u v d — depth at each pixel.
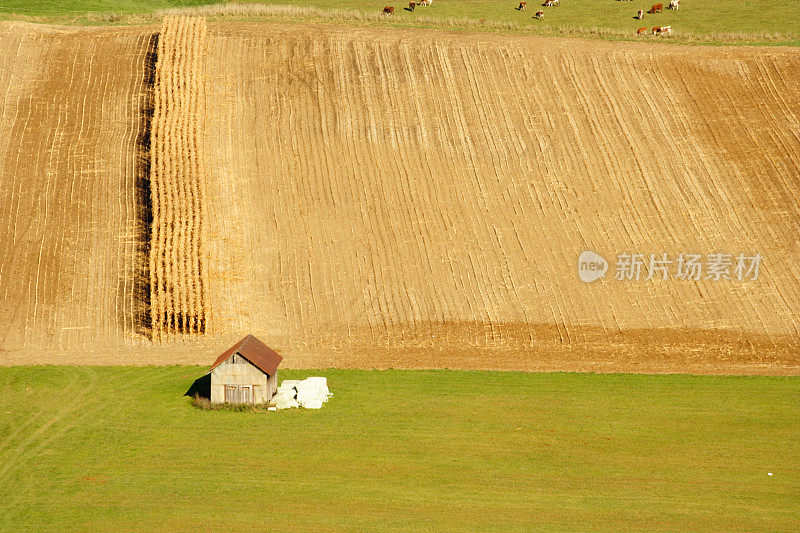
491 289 172.38
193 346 156.75
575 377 148.50
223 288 168.88
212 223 182.00
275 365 137.75
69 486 109.94
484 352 157.38
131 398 137.12
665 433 128.25
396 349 157.75
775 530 100.75
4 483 110.62
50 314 161.25
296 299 168.75
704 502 107.88
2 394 136.88
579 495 109.44
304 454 120.06
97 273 169.75
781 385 146.25
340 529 99.44
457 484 112.12
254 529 99.19
